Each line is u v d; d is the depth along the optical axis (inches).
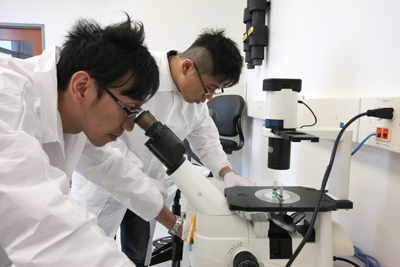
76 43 21.7
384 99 27.7
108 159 36.0
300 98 48.6
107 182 36.9
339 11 37.7
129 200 37.3
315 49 45.0
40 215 16.1
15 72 20.2
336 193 29.2
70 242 16.8
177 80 45.1
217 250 25.3
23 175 16.4
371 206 31.7
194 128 56.5
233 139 106.2
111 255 17.7
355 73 34.3
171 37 100.8
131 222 53.5
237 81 40.4
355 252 33.0
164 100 47.2
